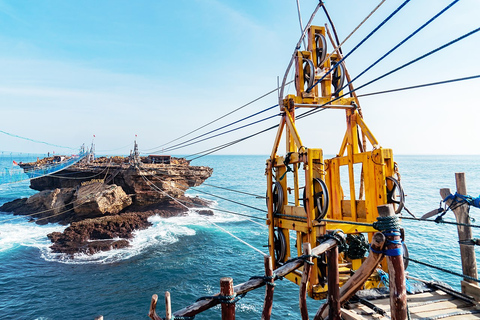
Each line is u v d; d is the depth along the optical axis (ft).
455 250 94.58
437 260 86.33
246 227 135.03
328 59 30.04
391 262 13.35
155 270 89.10
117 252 103.91
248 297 70.28
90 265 93.25
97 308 67.82
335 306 15.16
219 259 97.71
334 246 15.44
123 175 141.59
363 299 19.36
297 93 30.04
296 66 30.25
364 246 24.61
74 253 102.17
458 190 23.48
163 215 143.54
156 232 124.67
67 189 148.97
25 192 271.28
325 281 22.31
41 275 85.92
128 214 134.51
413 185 285.43
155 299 11.03
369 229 25.55
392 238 13.37
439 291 20.88
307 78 29.63
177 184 149.18
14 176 94.48
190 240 116.26
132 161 145.48
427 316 17.34
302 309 14.53
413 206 167.53
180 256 100.22
